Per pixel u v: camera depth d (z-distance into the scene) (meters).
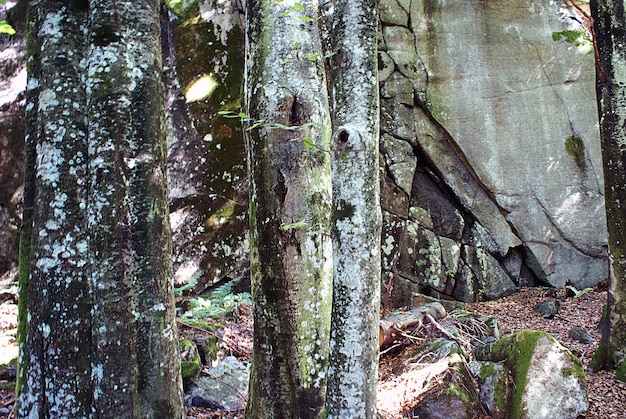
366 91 2.92
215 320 6.34
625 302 5.32
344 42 2.97
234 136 8.34
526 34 9.41
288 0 3.52
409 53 9.10
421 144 8.99
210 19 8.87
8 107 8.30
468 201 9.08
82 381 2.81
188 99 8.59
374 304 2.80
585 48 9.42
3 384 4.49
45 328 2.79
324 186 3.53
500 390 4.45
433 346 5.34
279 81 3.45
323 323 3.49
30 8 3.06
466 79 9.17
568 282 9.12
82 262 2.86
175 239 8.05
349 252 2.78
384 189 8.60
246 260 7.94
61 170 2.85
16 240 7.88
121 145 2.86
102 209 2.81
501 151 9.12
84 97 2.94
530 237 9.13
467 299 8.70
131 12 2.96
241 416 4.39
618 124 5.45
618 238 5.40
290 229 3.41
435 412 4.35
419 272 8.57
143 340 2.88
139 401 2.84
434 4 9.27
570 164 9.26
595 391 4.99
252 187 3.60
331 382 2.79
